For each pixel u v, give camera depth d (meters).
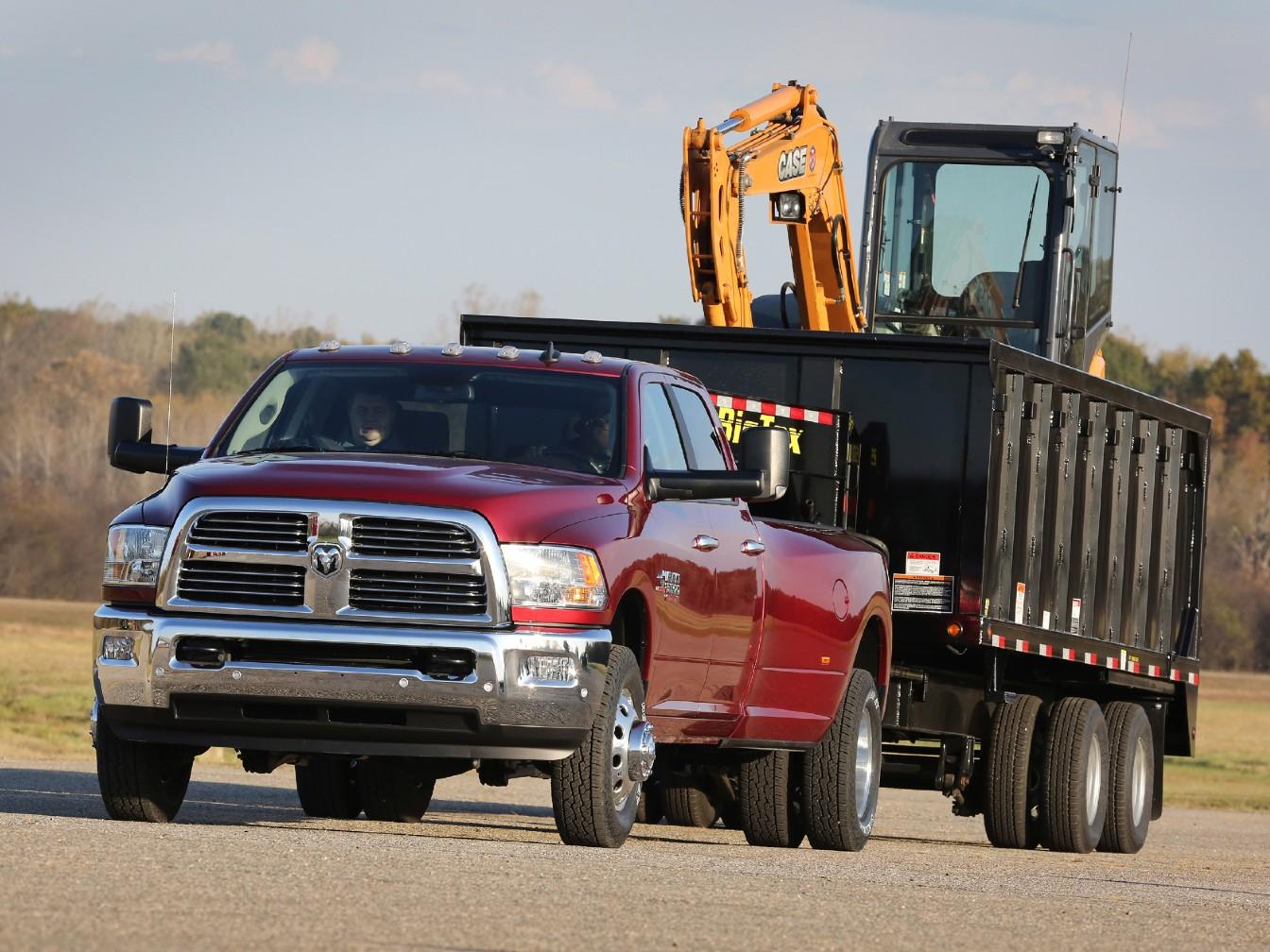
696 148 40.59
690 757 31.08
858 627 30.47
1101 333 49.53
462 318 36.69
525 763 24.58
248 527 23.41
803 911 18.95
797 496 34.84
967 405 34.62
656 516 25.50
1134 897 23.78
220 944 14.75
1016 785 37.28
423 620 23.09
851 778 30.27
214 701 23.34
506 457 25.47
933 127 47.00
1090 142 47.22
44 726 74.50
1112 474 39.81
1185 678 44.19
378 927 15.97
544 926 16.67
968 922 19.19
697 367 36.03
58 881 17.34
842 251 45.41
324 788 32.94
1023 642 35.94
